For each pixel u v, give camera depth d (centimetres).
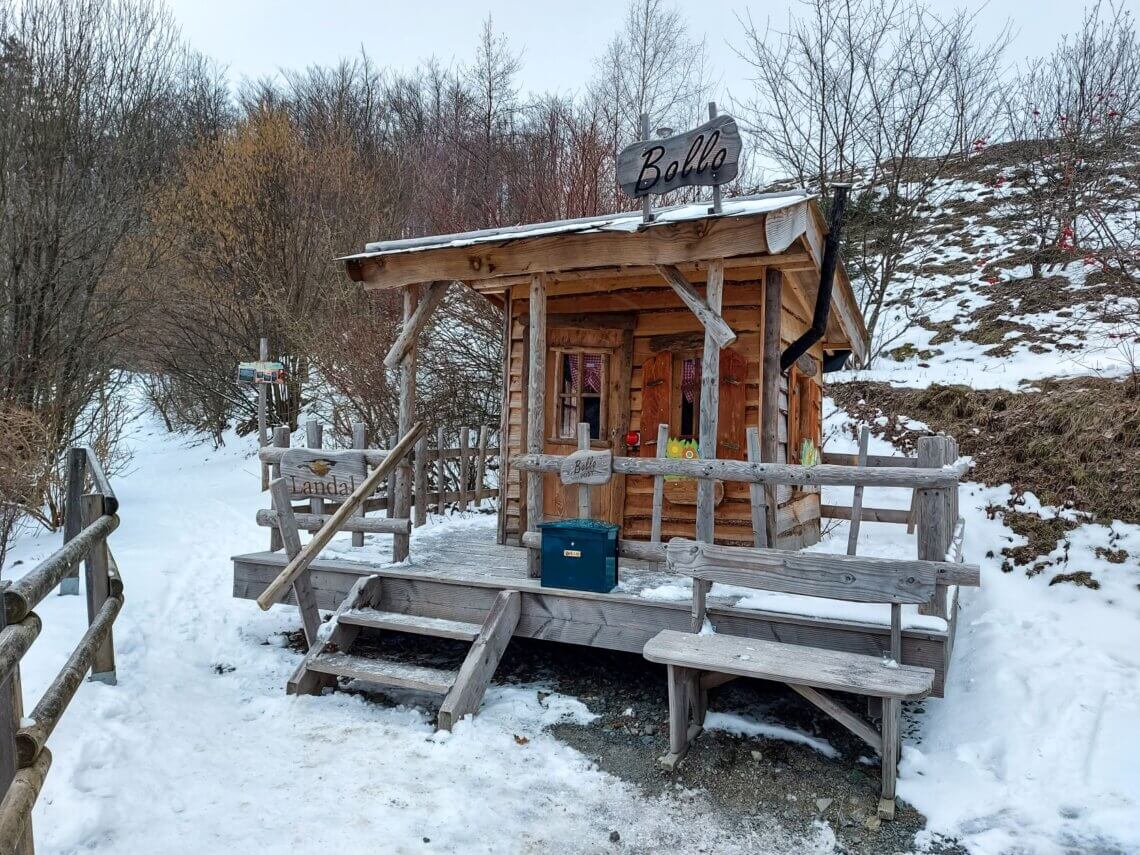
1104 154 1423
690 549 434
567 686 506
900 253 1543
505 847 322
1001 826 340
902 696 342
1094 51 1512
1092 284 1251
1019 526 707
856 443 1031
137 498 1291
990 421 902
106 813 323
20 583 256
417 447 837
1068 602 593
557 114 1947
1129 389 798
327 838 319
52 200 1176
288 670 525
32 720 254
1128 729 405
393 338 1302
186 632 596
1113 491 689
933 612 418
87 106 1271
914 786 374
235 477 1474
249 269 1648
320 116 2238
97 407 1314
